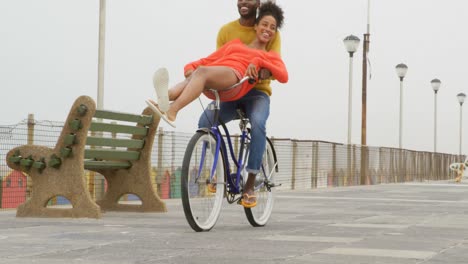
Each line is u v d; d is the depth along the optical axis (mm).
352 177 25844
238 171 7160
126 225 7250
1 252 4898
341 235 6359
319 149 22344
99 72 14836
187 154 6535
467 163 34938
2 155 9906
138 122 9070
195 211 6621
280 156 19625
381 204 12094
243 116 7250
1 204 9945
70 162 8023
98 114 8273
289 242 5699
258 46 7223
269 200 7676
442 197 15008
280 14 7227
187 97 6453
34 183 8117
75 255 4762
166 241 5691
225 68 6691
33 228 6785
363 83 29969
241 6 7227
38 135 10211
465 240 5965
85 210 7992
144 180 9242
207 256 4754
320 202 12711
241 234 6422
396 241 5836
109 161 8914
